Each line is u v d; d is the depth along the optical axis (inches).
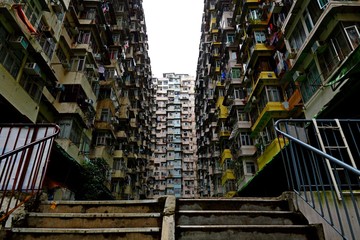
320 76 416.8
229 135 1001.5
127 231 124.3
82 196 517.0
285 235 122.3
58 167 403.9
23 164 168.1
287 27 517.7
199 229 124.2
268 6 708.0
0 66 357.1
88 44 649.6
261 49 682.2
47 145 173.9
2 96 357.7
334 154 168.1
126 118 952.9
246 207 151.3
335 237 125.8
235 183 877.2
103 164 642.8
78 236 123.3
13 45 389.4
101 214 139.1
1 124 193.5
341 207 133.7
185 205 152.2
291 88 604.7
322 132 175.9
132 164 1135.0
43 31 479.8
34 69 424.2
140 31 1353.3
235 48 945.5
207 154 1390.3
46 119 529.3
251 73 745.0
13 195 152.1
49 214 139.7
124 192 987.3
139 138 1336.1
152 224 135.6
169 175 1871.3
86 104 611.2
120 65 908.0
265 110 615.5
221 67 1087.6
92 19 690.8
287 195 153.5
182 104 2255.2
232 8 1037.2
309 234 123.1
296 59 476.4
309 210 137.3
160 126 2150.6
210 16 1316.4
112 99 809.5
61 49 602.5
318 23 409.7
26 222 137.8
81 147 594.6
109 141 761.0
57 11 521.3
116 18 986.1
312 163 136.8
